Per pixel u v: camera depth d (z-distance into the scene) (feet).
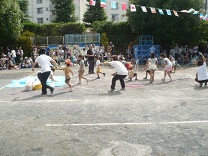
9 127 19.48
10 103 27.17
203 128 19.07
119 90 34.83
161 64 71.87
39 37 94.58
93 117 21.86
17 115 22.65
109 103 26.96
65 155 14.62
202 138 17.11
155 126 19.52
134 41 90.07
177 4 75.92
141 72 55.77
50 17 158.10
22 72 57.41
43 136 17.57
